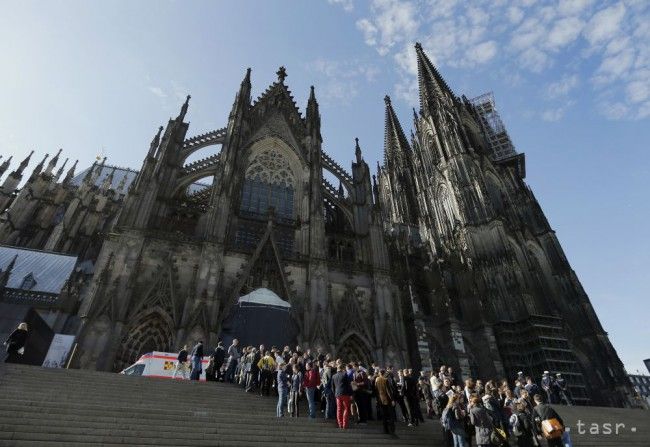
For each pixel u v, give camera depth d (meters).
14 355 21.30
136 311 35.94
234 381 26.06
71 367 30.81
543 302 62.59
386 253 52.28
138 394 19.52
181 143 51.62
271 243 46.34
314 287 44.56
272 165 57.94
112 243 39.84
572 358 53.84
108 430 14.10
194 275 39.59
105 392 18.95
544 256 74.06
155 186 45.25
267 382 22.58
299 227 51.84
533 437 16.27
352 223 56.97
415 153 101.31
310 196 53.66
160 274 38.69
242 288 41.91
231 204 47.09
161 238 41.53
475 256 65.94
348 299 46.03
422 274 63.47
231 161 50.22
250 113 59.69
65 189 71.62
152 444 13.62
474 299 58.84
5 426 13.22
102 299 35.31
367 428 18.55
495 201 78.06
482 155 85.69
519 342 56.03
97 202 72.31
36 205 65.69
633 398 56.59
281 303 41.19
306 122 63.78
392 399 18.81
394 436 17.94
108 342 33.31
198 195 51.88
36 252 54.47
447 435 16.84
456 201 75.56
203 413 17.52
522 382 28.02
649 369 90.56
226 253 43.53
